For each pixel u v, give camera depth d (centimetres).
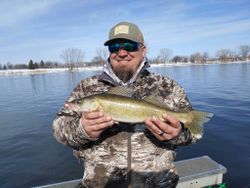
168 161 76
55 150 232
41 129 306
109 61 81
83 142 70
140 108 70
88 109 71
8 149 242
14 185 178
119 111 70
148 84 78
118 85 77
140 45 78
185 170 129
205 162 137
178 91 80
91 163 75
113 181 73
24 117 382
